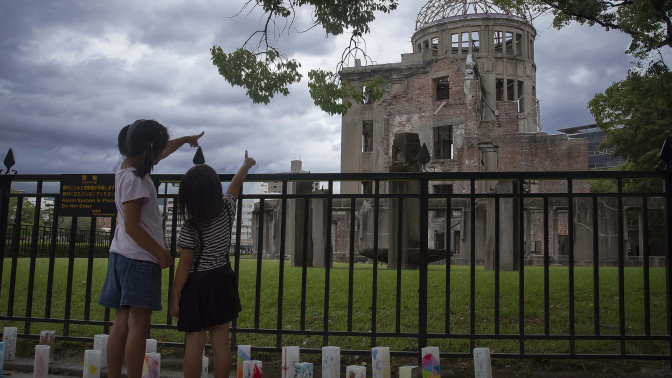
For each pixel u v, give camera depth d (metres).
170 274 5.25
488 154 34.59
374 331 4.98
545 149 35.66
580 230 19.55
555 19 12.41
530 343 5.61
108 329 5.41
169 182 5.50
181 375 4.80
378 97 11.02
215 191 3.96
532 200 21.42
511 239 13.27
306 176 5.14
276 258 23.48
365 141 47.72
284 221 5.18
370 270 10.69
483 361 4.46
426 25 54.12
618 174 4.97
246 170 4.50
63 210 5.55
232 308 3.97
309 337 5.82
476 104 35.84
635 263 18.47
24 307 7.07
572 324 4.89
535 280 8.70
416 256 12.45
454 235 33.41
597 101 15.09
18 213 5.73
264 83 10.36
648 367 4.97
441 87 39.62
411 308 6.70
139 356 3.97
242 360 4.51
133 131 4.03
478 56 50.94
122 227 4.09
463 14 51.91
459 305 6.81
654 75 11.23
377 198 5.05
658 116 29.30
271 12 9.95
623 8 10.93
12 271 5.70
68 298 5.52
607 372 4.88
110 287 4.09
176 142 4.72
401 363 5.24
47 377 4.66
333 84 10.92
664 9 10.04
